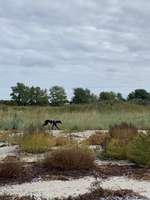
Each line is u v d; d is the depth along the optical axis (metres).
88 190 10.19
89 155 13.11
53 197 9.58
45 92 85.12
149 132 15.27
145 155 13.66
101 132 22.05
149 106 52.75
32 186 10.82
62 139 18.36
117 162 14.34
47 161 12.88
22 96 83.31
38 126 23.78
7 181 11.39
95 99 81.81
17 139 18.91
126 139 16.08
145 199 9.39
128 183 11.14
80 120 29.20
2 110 40.38
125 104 51.00
